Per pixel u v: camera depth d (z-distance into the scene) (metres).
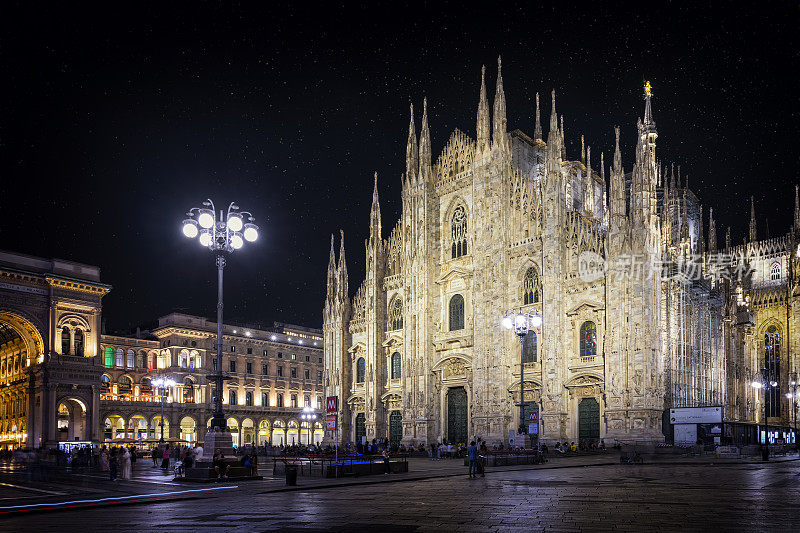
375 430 90.75
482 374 80.38
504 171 82.81
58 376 96.12
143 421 115.00
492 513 23.20
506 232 81.44
